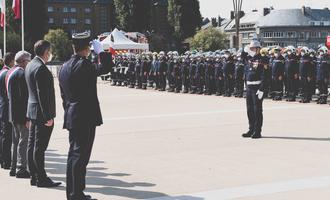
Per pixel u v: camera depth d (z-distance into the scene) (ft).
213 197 23.98
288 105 67.46
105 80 140.56
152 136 42.70
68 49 305.12
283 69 75.00
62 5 387.75
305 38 452.35
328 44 96.53
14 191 26.00
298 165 30.73
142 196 24.40
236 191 24.95
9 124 31.71
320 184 26.07
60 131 46.75
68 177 23.59
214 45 323.78
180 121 52.13
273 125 47.93
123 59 119.75
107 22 395.34
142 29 314.96
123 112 61.57
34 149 26.71
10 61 31.65
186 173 29.04
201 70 90.94
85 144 23.35
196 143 38.93
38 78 25.53
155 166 31.07
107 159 33.42
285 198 23.57
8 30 293.84
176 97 83.92
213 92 89.20
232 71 83.35
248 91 41.14
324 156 33.45
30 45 282.15
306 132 43.45
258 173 28.73
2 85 31.32
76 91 22.98
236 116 55.62
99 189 25.82
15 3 109.09
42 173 26.81
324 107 64.39
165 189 25.63
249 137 41.47
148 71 107.24
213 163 31.63
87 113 23.12
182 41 319.06
